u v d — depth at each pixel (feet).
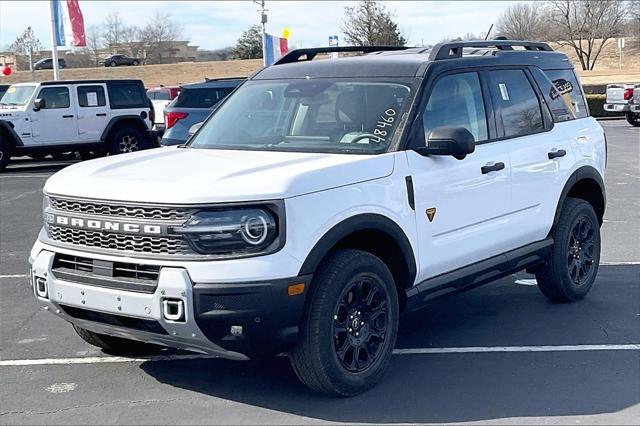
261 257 14.73
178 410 16.21
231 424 15.47
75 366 19.01
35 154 63.87
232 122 20.22
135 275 15.20
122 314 15.21
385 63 19.56
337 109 18.79
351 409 16.07
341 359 16.14
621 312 22.67
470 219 19.12
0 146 61.77
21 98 64.39
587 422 15.38
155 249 15.01
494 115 20.39
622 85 92.38
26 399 16.96
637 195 43.45
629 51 252.83
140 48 288.30
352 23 126.52
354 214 16.03
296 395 16.84
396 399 16.55
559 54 24.13
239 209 14.75
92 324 16.24
